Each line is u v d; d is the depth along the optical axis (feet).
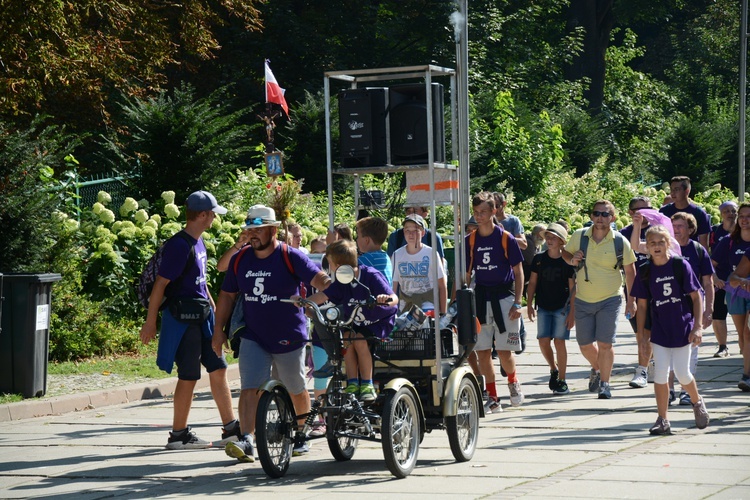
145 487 83.87
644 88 602.85
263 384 86.02
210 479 86.33
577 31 513.86
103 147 243.81
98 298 168.96
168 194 194.90
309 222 209.36
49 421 119.96
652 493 75.41
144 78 232.53
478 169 294.66
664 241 101.09
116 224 177.37
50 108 221.25
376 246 98.12
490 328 119.44
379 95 96.07
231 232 192.13
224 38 346.33
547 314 130.93
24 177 159.43
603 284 125.08
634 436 100.48
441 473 86.02
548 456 91.81
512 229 146.92
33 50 192.34
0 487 85.71
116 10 216.13
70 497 81.25
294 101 347.36
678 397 123.65
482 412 94.73
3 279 128.26
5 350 127.75
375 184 227.40
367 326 87.25
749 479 79.71
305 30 353.10
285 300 85.56
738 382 135.13
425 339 90.79
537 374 150.41
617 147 509.35
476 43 407.44
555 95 492.54
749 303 129.80
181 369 98.63
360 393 86.22
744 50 366.02
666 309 101.19
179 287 97.71
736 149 484.33
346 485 82.12
